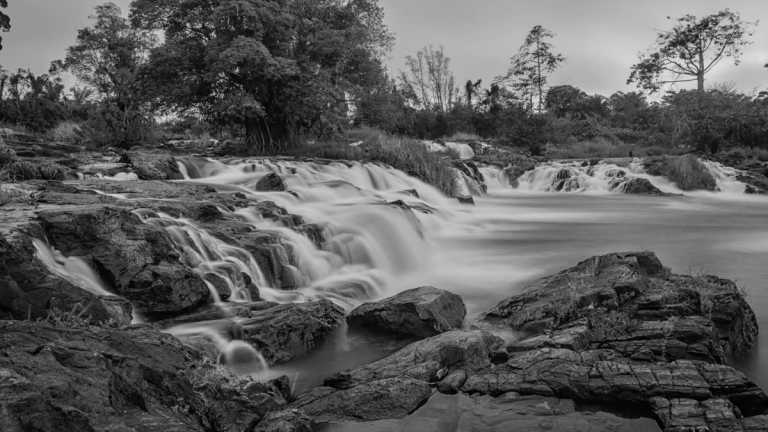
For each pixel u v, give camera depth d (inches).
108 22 2123.5
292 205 476.4
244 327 233.6
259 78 896.3
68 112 1320.1
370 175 769.6
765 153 1293.1
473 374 200.1
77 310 202.5
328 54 982.4
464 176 996.6
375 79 1053.2
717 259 435.2
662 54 1962.4
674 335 220.8
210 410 154.6
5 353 124.6
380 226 434.9
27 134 879.7
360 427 167.2
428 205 664.4
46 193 357.7
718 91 1683.1
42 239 243.9
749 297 321.7
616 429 165.2
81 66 2177.7
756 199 963.3
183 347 181.6
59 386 115.6
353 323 264.2
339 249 385.4
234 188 534.9
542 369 193.9
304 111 941.2
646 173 1124.5
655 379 181.3
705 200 947.3
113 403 123.7
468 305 317.7
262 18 892.6
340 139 1043.9
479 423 168.6
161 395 145.3
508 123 1704.0
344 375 197.6
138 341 165.6
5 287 198.1
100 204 323.9
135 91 909.2
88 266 248.4
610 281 271.6
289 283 329.4
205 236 310.3
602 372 187.3
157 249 267.3
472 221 645.9
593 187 1087.0
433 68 2684.5
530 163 1258.6
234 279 286.4
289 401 191.8
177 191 451.8
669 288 266.8
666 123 1679.4
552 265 416.8
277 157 825.5
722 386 178.1
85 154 649.0
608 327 232.7
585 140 1891.0
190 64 892.0
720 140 1393.9
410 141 947.3
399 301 261.3
